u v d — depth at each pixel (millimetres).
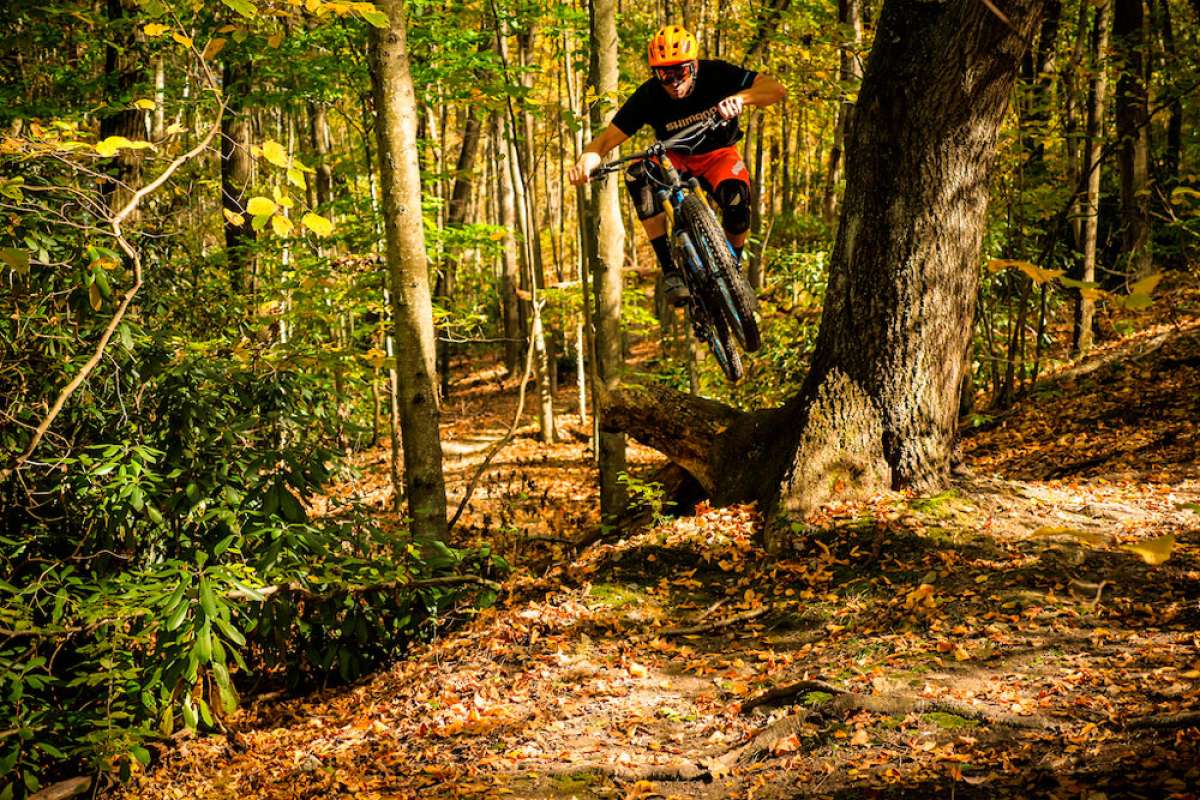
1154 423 10250
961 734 4078
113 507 6086
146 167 9594
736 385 12727
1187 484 7668
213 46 3557
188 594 5379
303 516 6492
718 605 6207
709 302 4988
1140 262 14266
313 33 9922
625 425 8156
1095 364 12898
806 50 10297
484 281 25141
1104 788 3359
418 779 4711
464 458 17391
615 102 9562
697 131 4762
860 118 6750
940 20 6164
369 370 8852
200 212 12258
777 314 13391
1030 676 4555
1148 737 3676
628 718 5008
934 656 4988
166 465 6465
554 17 12148
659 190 4844
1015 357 13070
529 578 7270
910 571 6090
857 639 5418
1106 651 4688
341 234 11664
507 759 4734
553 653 5930
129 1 3475
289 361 6488
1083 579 5656
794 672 5180
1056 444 10547
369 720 5777
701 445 7840
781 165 22766
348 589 6582
